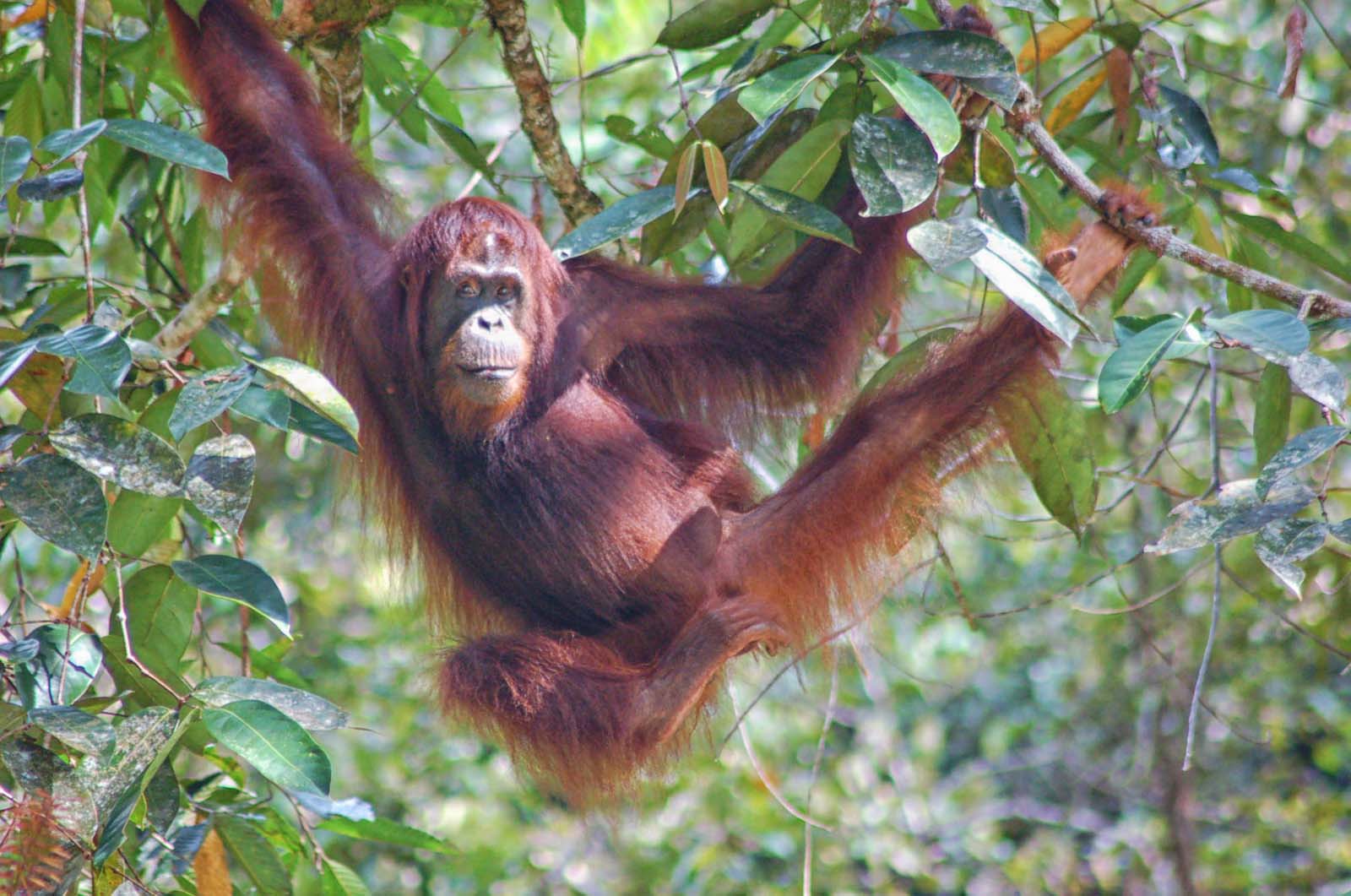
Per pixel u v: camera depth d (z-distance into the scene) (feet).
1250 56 46.91
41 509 19.88
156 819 23.52
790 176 27.48
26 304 30.04
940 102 22.56
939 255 22.24
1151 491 54.24
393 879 54.70
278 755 19.27
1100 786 64.85
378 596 45.11
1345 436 21.01
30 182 20.94
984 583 60.85
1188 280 44.96
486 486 28.84
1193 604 58.59
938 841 63.52
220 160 21.59
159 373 27.25
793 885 55.93
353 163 30.40
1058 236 28.09
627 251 34.60
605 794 27.99
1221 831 65.82
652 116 46.50
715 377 31.63
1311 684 60.29
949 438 29.27
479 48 51.39
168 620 25.86
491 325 27.43
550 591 29.32
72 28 30.81
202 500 20.21
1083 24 31.83
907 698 63.67
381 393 29.14
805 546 29.43
